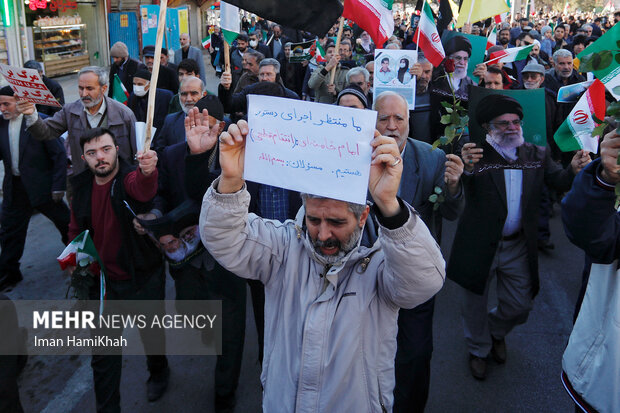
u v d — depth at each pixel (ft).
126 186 10.36
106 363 10.44
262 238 6.64
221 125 10.11
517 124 10.73
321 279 6.45
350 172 5.54
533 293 12.57
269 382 6.61
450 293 17.12
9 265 17.33
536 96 10.59
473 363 12.89
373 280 6.38
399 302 6.10
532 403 11.98
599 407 7.80
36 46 54.34
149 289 11.24
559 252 20.42
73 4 59.00
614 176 6.70
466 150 10.96
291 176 5.73
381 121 10.22
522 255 12.37
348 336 6.23
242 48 35.14
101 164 10.27
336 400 6.28
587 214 7.03
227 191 6.19
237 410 11.80
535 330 14.97
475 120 10.84
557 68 23.50
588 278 8.50
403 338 9.90
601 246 7.18
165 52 27.86
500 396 12.21
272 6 10.02
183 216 10.50
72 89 52.13
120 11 66.95
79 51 61.11
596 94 9.03
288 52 31.86
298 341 6.39
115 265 10.80
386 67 17.43
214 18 102.58
